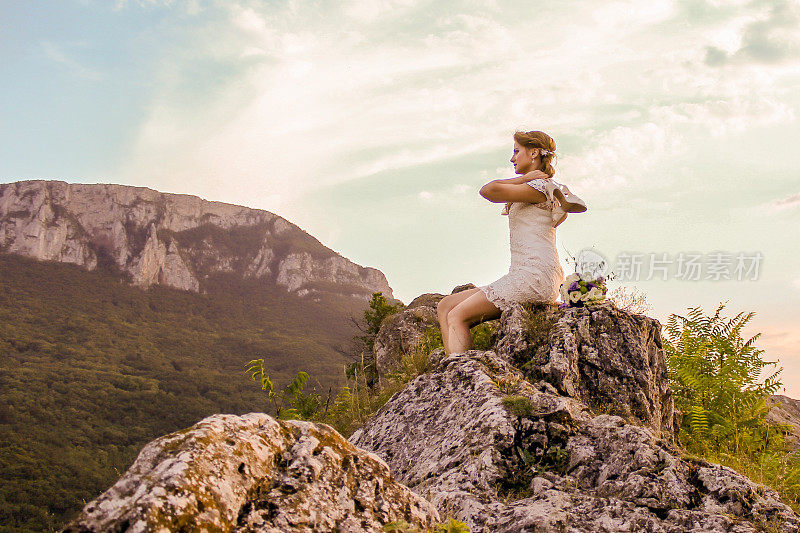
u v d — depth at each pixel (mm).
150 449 1989
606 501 3102
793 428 6727
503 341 6000
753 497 3150
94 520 1716
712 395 6730
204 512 1825
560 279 6430
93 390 160625
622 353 5742
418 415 4578
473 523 3139
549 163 6605
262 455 2176
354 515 2146
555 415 3904
